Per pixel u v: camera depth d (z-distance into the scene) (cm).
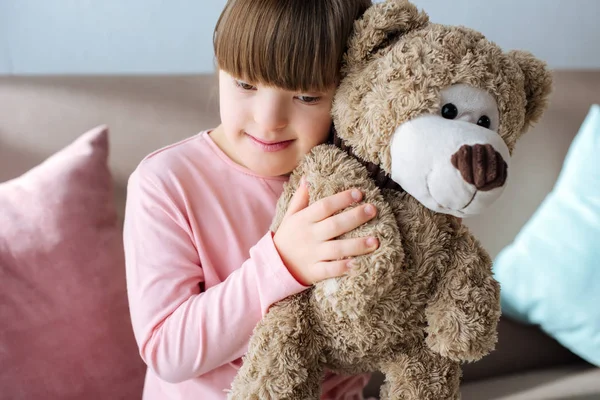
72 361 89
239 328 64
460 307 57
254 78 61
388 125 56
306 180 62
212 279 71
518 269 111
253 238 73
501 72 58
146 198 72
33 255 89
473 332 56
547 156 123
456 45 57
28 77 108
